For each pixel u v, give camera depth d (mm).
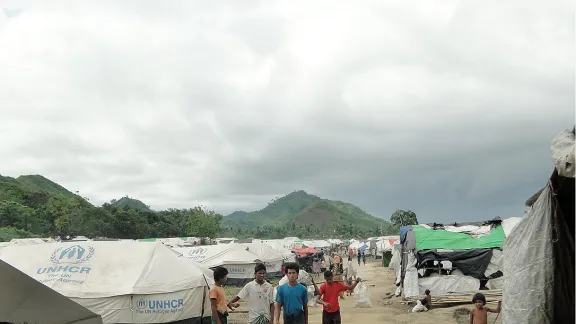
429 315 17688
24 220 82500
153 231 96250
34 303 6758
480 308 10078
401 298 22391
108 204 96688
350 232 198250
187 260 16594
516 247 6492
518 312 6168
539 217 6156
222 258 31938
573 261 6051
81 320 7383
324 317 10578
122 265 15055
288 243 71875
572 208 6105
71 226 83062
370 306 20859
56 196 107000
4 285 6387
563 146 5004
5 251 15797
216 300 9570
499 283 20453
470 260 20703
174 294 14875
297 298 8539
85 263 15031
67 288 14195
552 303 6016
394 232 127562
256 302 9469
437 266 21141
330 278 10648
